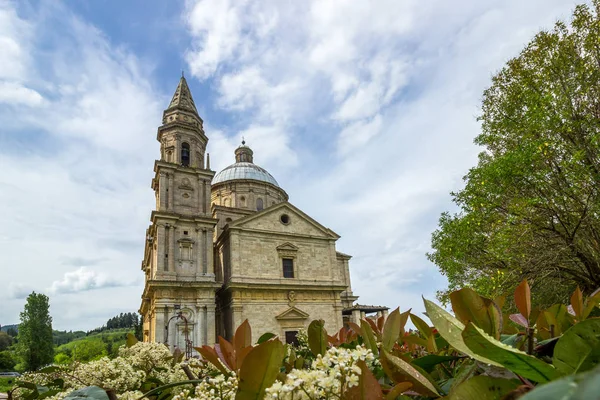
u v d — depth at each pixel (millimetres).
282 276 39781
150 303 38281
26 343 65500
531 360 1344
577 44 18812
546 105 16875
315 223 43781
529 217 16422
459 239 17531
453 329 1784
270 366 1714
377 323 3592
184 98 46156
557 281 17891
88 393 2637
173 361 4359
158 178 40000
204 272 36125
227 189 53875
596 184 15703
